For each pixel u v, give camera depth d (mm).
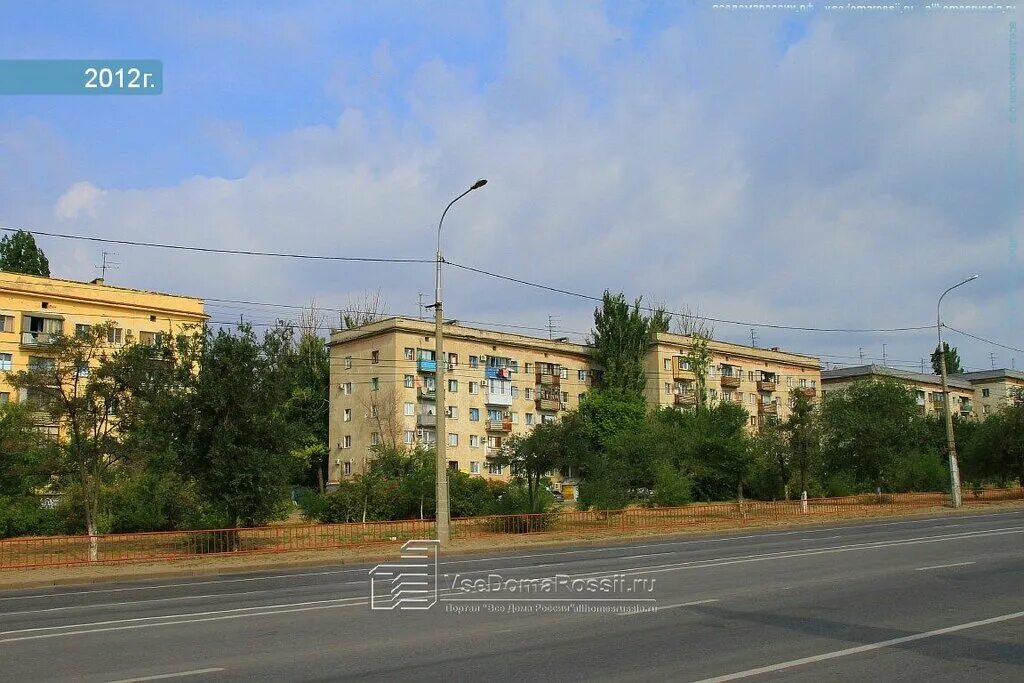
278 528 25453
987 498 48531
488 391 69250
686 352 80500
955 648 9188
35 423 30203
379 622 11594
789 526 33438
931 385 101000
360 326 69062
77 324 56125
